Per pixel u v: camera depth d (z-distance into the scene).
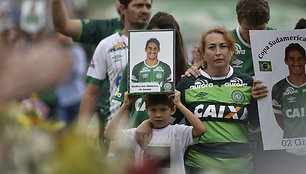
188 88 12.64
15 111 4.64
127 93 11.77
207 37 12.55
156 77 11.38
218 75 12.55
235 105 12.30
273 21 32.69
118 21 17.06
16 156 4.32
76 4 24.34
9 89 4.38
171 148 11.91
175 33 12.19
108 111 15.20
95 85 15.67
